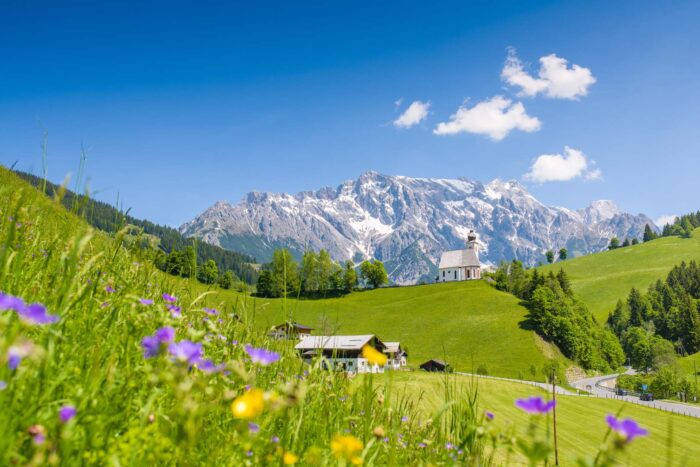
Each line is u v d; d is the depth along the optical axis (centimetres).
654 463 2923
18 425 218
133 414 274
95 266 407
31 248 402
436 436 431
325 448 350
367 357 383
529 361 12462
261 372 430
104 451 241
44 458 200
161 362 234
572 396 7219
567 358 14212
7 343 193
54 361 267
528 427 212
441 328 14825
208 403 247
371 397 400
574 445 3278
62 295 306
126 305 344
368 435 375
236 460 276
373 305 17612
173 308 348
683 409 8331
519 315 15225
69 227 391
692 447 3612
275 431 359
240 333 467
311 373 434
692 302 19625
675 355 15975
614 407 6488
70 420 203
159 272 511
